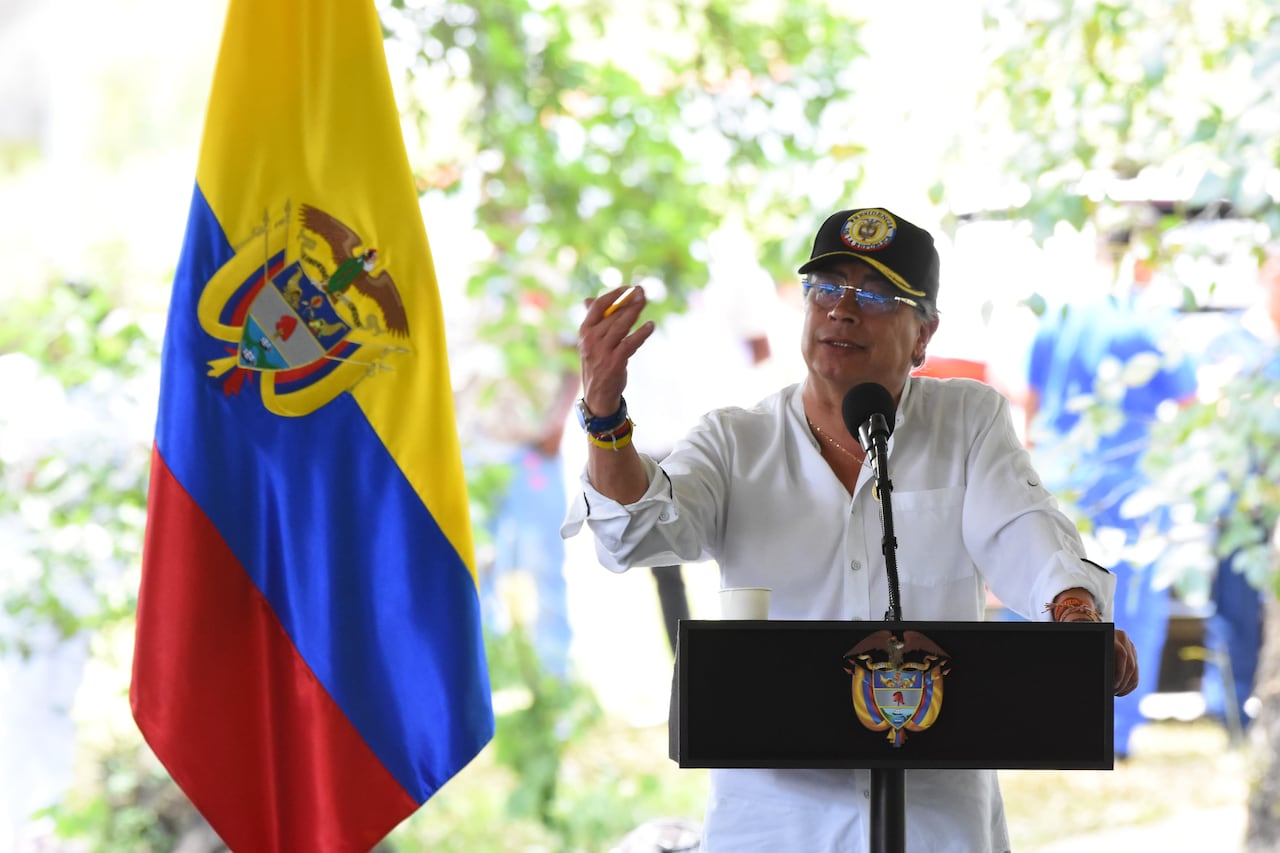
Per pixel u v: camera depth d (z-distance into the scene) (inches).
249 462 435.8
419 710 438.3
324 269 445.4
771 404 382.3
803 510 367.2
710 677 275.9
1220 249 738.8
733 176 931.3
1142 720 972.6
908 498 365.7
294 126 447.8
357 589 439.5
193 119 882.1
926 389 379.2
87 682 817.5
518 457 935.7
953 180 772.6
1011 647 279.4
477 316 928.3
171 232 866.8
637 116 938.7
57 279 839.1
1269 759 799.1
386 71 462.3
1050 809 927.0
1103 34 744.3
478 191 910.4
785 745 275.4
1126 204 752.3
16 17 836.6
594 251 915.4
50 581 766.5
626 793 922.1
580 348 321.4
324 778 431.5
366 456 443.8
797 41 940.0
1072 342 839.7
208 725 423.2
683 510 351.6
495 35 892.0
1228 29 740.0
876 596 361.7
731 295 966.4
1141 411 829.2
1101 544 753.0
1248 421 715.4
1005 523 354.3
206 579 425.7
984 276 748.6
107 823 792.9
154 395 799.7
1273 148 696.4
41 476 770.2
